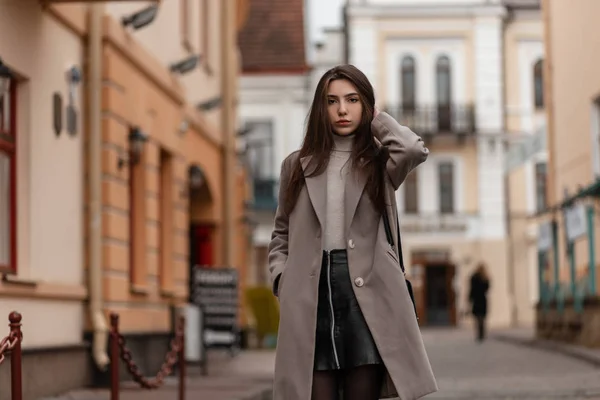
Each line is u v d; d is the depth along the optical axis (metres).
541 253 27.44
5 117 12.70
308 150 5.16
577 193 22.36
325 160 5.12
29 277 12.90
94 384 14.73
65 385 13.68
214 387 14.66
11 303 12.10
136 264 17.64
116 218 15.65
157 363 17.64
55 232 13.88
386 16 52.62
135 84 16.94
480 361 21.33
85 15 15.09
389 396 5.06
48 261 13.60
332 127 5.16
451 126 52.38
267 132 51.66
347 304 4.99
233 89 27.42
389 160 5.05
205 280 20.97
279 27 52.62
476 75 52.59
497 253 52.00
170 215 19.88
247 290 28.52
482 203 52.31
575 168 24.73
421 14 52.62
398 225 5.15
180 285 20.39
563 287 24.80
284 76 51.59
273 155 51.50
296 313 4.99
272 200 50.38
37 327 13.00
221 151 26.58
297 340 4.96
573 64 24.62
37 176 13.21
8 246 12.73
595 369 18.14
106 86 15.46
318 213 5.04
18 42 12.58
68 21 14.27
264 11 53.00
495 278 51.94
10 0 12.33
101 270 15.16
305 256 5.06
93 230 15.00
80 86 15.02
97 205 15.09
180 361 12.06
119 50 15.93
